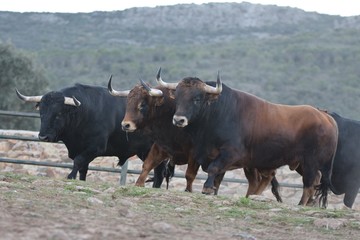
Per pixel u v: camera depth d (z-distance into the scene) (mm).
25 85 72875
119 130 28594
